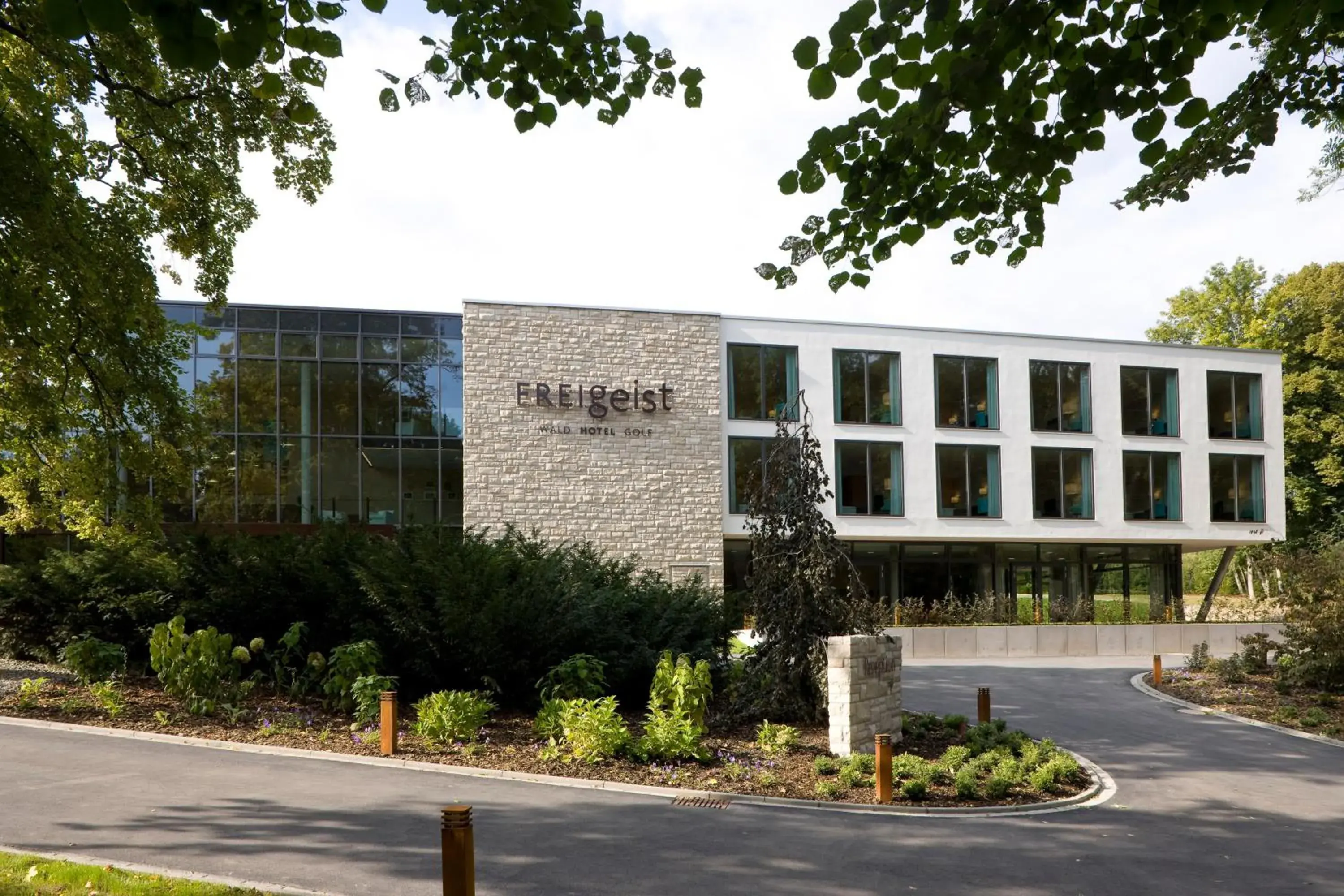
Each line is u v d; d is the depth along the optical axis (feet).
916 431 106.01
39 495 57.62
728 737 41.22
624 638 48.03
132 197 48.88
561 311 96.02
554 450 94.48
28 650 56.39
